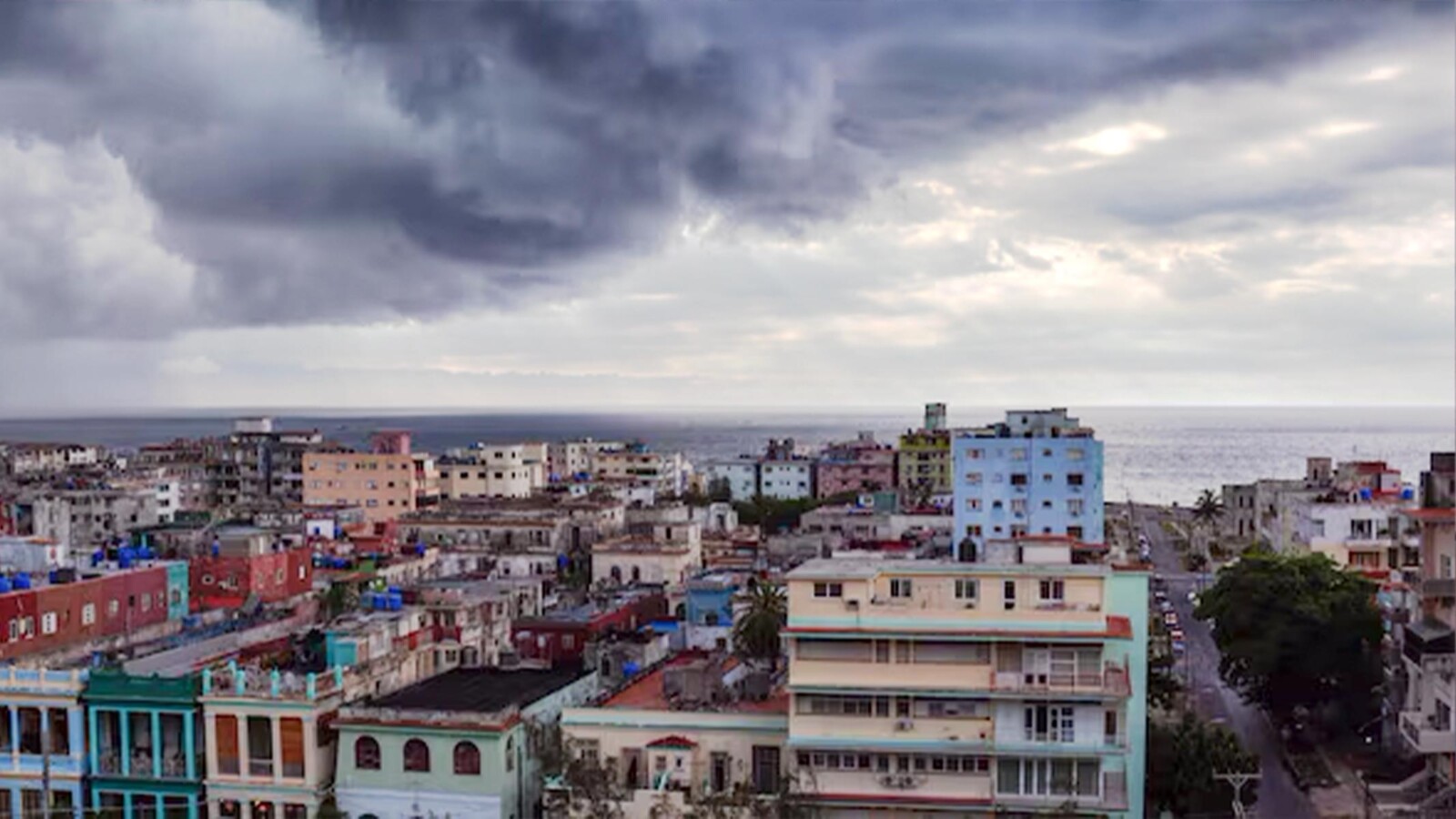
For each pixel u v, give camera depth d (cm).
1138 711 7481
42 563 12025
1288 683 10606
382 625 8850
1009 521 16162
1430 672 8975
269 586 12788
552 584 14812
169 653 9531
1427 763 9250
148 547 13512
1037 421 16762
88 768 8119
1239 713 11369
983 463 16238
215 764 7919
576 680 8756
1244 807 8112
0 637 9588
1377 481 18162
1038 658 7250
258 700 7825
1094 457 16012
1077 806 7150
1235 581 10844
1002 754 7194
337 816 7694
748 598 11469
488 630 10312
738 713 7544
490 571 16100
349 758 7725
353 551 16312
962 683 7244
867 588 7344
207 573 12525
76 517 19975
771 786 7419
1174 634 14388
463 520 18700
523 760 7781
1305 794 9200
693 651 9769
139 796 8038
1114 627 7244
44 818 8019
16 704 8200
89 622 10519
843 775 7338
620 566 15850
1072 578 7281
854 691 7300
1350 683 10369
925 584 7394
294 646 9344
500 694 8244
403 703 7981
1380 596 11188
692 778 7444
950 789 7262
